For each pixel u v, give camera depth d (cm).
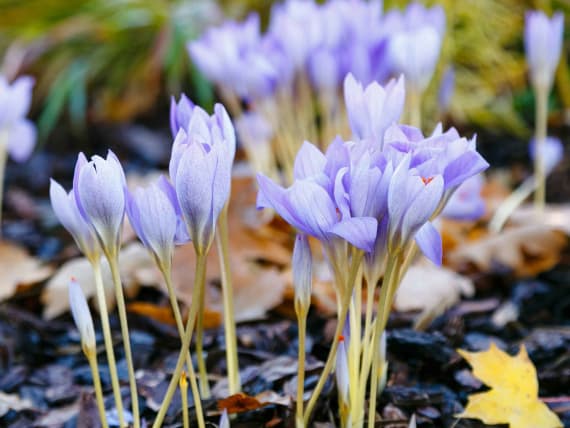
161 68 220
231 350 89
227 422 83
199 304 90
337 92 114
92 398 92
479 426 91
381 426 89
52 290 111
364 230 77
